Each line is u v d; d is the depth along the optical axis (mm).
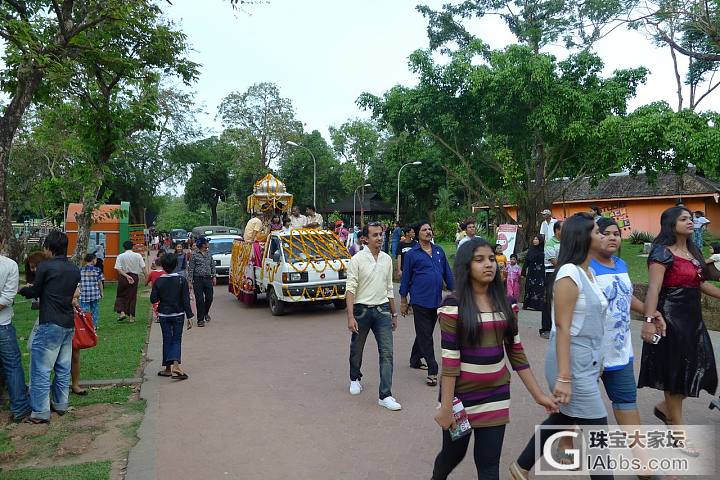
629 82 17094
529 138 17750
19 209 28672
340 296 12945
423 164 48531
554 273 3889
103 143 13508
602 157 16500
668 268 4648
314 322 12109
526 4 21219
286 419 5969
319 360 8633
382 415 6000
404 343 9664
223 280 21000
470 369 3385
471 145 19016
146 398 6738
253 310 14234
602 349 4035
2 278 5859
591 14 19125
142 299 16234
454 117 17734
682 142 14070
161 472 4695
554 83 16234
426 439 5301
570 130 15844
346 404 6410
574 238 3824
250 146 50656
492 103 16328
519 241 18516
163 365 7746
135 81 13602
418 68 17484
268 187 21156
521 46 16203
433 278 6980
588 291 3707
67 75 9570
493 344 3391
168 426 5812
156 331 11266
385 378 6277
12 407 5988
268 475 4613
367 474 4582
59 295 6039
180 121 39625
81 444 5281
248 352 9352
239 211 61469
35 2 10234
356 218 56469
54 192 15328
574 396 3727
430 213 48562
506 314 3424
